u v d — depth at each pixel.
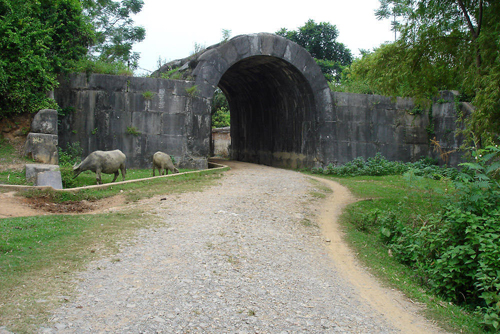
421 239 6.70
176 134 15.56
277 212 9.27
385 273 6.12
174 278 5.10
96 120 14.80
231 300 4.63
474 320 4.80
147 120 15.28
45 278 4.73
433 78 11.83
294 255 6.55
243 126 26.02
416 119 19.84
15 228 6.41
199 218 8.17
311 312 4.55
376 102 19.14
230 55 16.25
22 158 11.50
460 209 6.34
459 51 10.76
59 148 14.29
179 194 10.48
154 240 6.55
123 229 7.02
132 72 16.09
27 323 3.73
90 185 11.16
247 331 3.96
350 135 18.78
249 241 6.96
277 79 19.38
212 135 35.91
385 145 19.39
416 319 4.68
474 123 9.30
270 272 5.68
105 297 4.42
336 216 9.52
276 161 21.88
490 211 6.23
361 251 7.14
